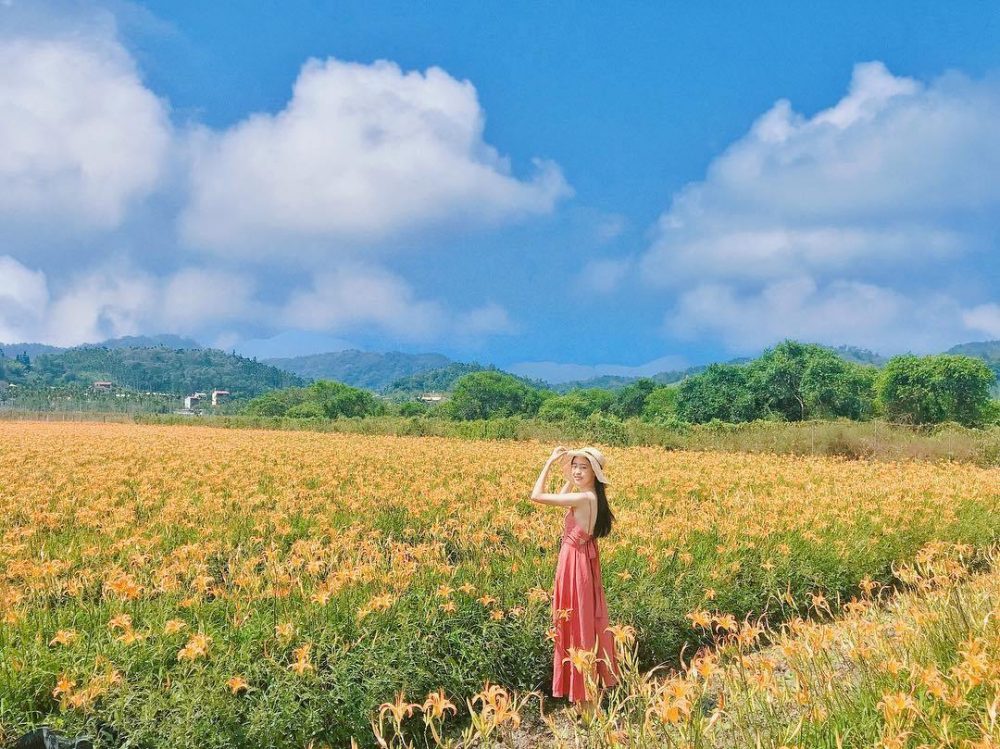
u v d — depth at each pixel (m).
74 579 5.43
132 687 4.02
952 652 3.75
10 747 3.63
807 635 3.55
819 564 7.00
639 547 6.66
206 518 8.38
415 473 12.65
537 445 23.81
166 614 4.93
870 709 3.19
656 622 5.64
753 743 2.90
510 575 6.23
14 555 6.71
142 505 9.33
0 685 3.91
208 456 15.78
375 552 6.29
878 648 3.56
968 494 10.00
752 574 6.66
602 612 4.83
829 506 9.18
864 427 23.97
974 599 4.36
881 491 10.51
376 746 4.22
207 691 3.97
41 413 48.12
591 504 4.87
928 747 2.75
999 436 21.39
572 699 4.62
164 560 6.24
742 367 65.06
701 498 11.04
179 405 138.50
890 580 7.42
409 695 4.44
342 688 4.24
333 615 4.96
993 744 2.59
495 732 3.52
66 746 3.64
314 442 22.52
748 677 3.29
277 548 6.94
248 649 4.45
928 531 8.30
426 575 5.81
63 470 12.70
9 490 10.03
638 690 3.14
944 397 56.16
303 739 3.99
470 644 4.97
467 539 7.26
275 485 11.20
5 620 4.68
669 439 25.41
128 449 17.33
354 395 101.25
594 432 26.83
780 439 23.45
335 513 9.07
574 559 4.82
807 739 2.96
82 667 4.16
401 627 4.91
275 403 108.06
